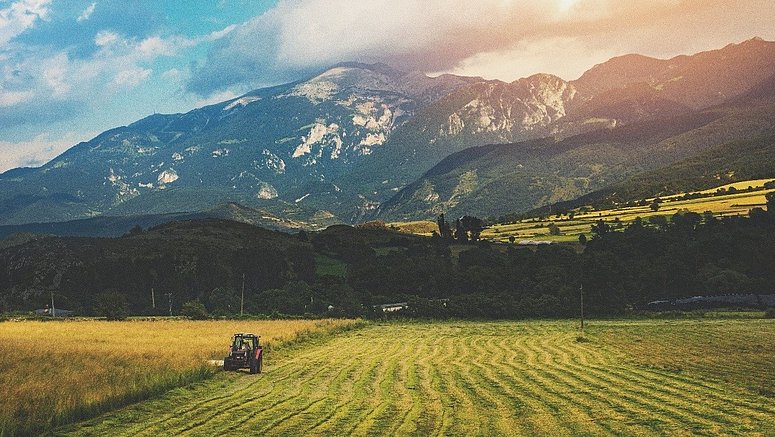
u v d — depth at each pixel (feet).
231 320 372.38
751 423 109.09
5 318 372.38
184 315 399.85
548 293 446.19
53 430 97.50
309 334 275.80
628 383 156.46
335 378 160.45
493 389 145.89
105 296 395.55
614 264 456.45
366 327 354.74
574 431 102.32
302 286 475.72
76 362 153.48
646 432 101.91
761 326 328.70
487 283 479.41
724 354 222.07
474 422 107.86
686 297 447.01
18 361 152.35
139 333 248.93
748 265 476.13
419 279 500.33
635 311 416.87
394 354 223.30
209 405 119.55
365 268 524.93
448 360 206.69
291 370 174.60
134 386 122.11
